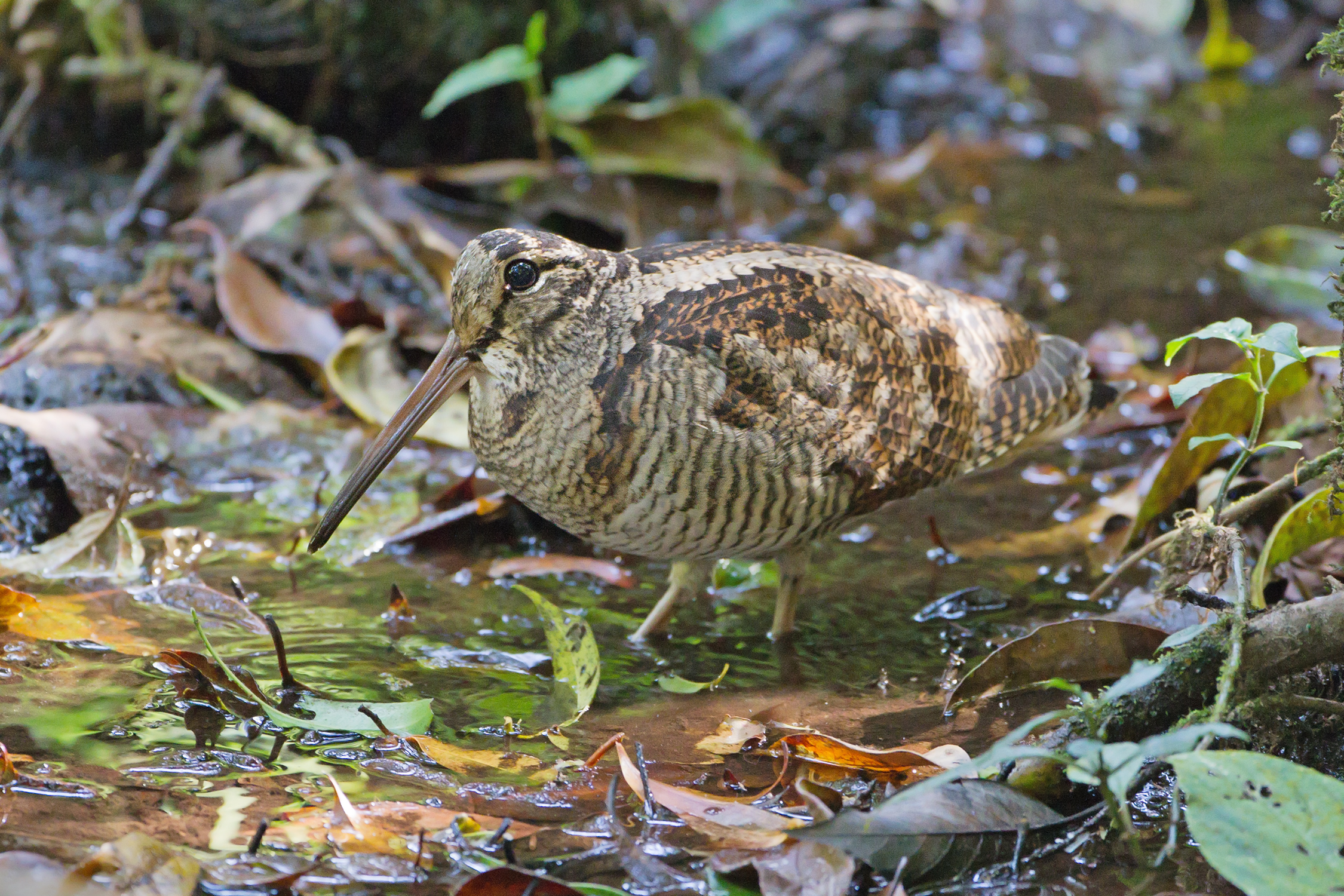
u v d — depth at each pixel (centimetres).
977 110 1633
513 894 553
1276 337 658
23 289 1166
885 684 771
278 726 695
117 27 1368
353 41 1402
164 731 687
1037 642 723
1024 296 1245
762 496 755
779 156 1527
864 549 935
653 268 783
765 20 1543
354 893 564
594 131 1387
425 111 1292
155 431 995
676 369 741
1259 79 1747
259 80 1432
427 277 1222
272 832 603
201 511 941
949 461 834
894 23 1686
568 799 644
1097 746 536
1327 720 679
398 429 770
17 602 786
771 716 726
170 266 1178
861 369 786
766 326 762
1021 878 590
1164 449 1006
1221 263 1305
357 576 877
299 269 1225
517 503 945
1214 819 543
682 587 823
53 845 582
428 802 635
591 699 730
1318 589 791
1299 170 1505
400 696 737
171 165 1385
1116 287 1262
